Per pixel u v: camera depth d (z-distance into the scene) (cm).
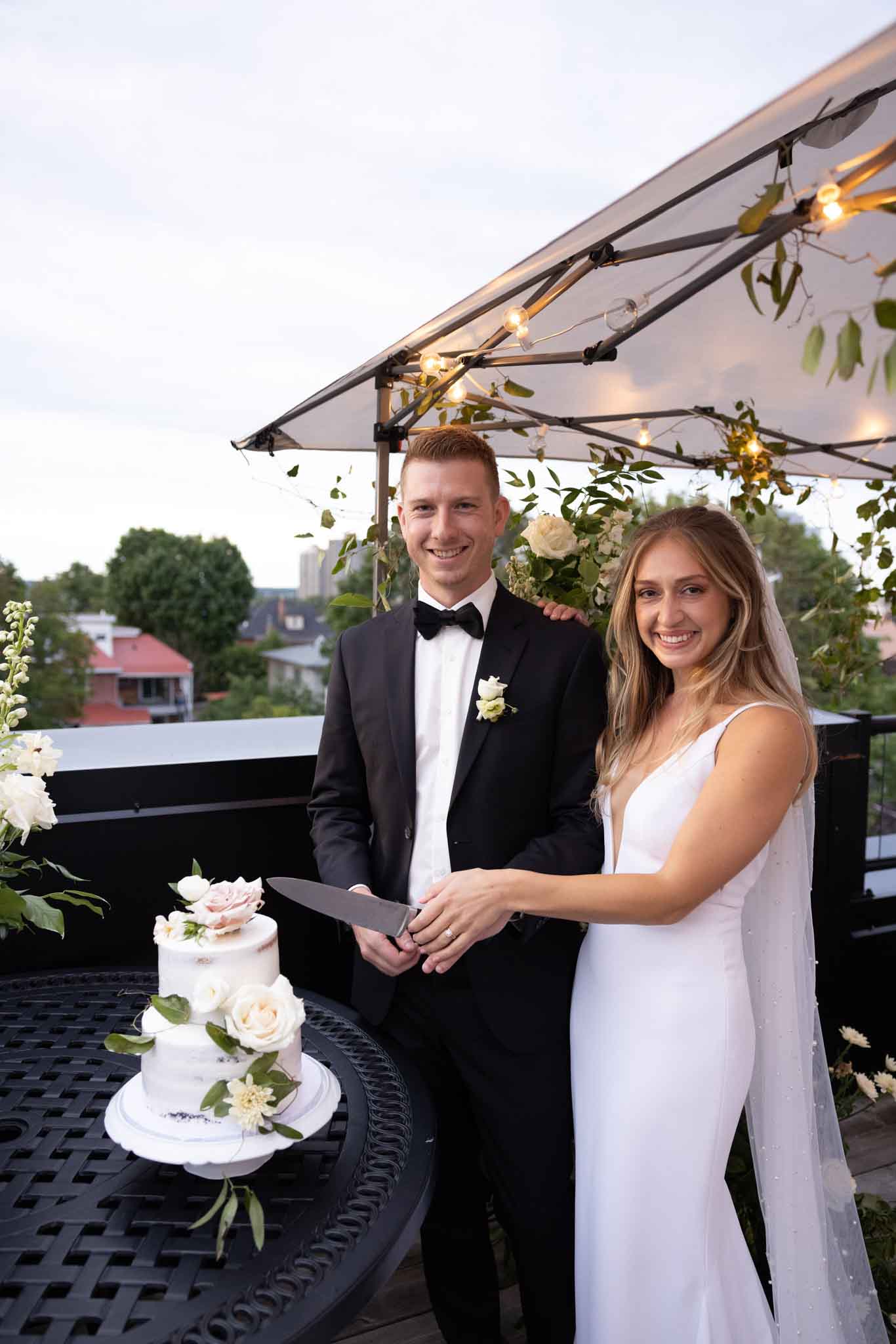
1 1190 132
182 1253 119
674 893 150
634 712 182
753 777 152
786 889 173
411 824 189
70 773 234
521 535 251
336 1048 177
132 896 240
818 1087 181
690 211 166
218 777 247
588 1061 173
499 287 177
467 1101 195
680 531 166
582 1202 170
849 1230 178
